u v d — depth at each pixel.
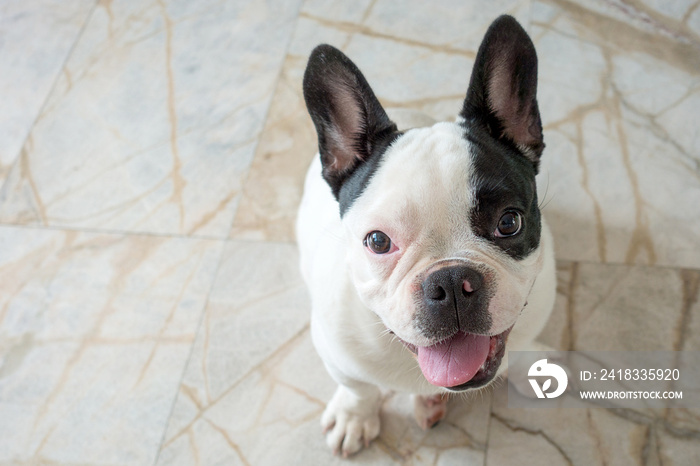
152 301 0.85
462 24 1.02
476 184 0.48
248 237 0.88
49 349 0.83
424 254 0.49
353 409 0.72
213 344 0.81
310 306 0.82
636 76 0.94
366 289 0.52
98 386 0.80
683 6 0.99
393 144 0.52
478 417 0.74
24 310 0.86
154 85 1.03
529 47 0.51
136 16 1.11
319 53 0.52
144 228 0.90
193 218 0.90
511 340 0.60
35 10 1.14
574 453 0.71
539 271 0.53
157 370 0.80
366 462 0.73
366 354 0.59
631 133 0.90
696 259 0.80
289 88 1.00
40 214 0.93
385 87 0.97
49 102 1.03
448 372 0.52
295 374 0.78
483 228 0.49
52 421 0.78
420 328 0.48
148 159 0.96
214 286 0.85
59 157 0.98
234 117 0.98
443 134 0.51
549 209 0.85
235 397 0.78
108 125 1.00
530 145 0.54
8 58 1.08
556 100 0.93
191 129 0.98
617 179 0.86
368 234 0.50
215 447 0.75
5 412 0.79
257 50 1.04
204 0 1.11
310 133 0.95
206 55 1.05
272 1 1.09
